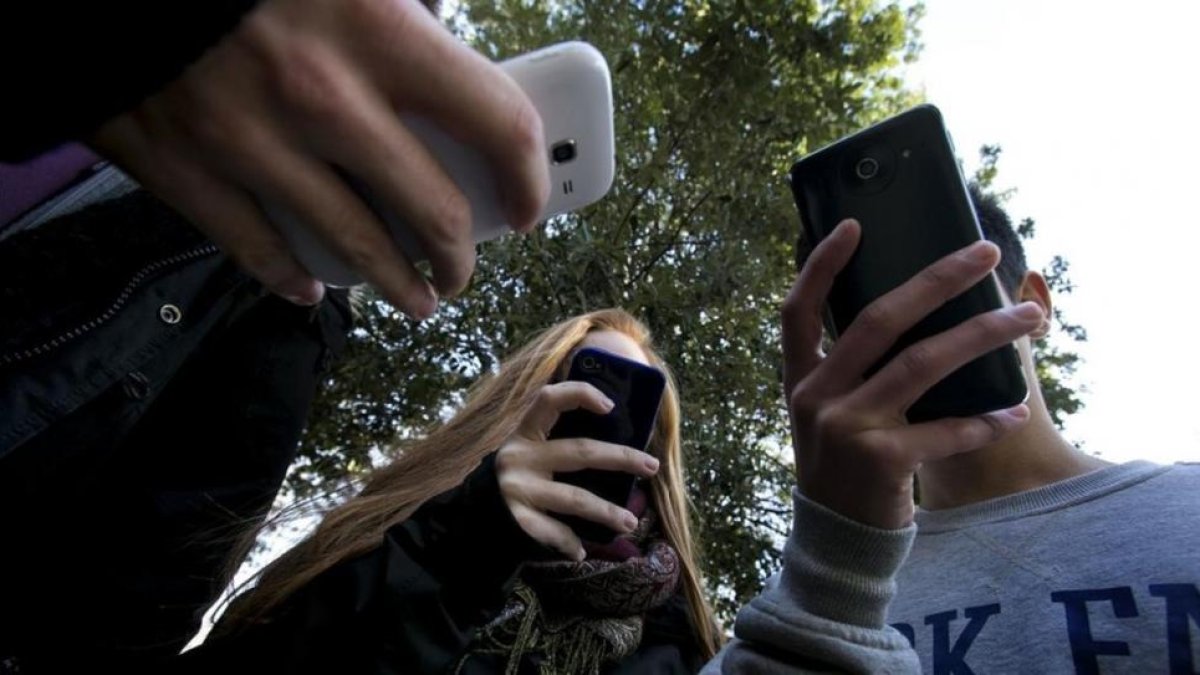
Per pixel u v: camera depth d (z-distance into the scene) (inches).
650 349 76.8
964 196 29.4
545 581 52.2
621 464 43.5
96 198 49.9
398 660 39.9
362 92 15.4
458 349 168.7
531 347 71.1
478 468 44.1
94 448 48.9
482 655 49.0
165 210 52.3
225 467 59.7
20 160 15.1
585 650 50.9
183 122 15.3
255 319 62.1
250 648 43.4
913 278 26.6
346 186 16.9
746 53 186.2
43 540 50.9
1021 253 55.4
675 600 60.5
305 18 14.6
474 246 19.0
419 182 16.6
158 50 13.5
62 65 13.4
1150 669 33.5
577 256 156.6
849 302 29.9
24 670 54.7
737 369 162.9
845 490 28.3
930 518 47.1
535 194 18.5
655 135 186.5
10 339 44.9
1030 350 49.6
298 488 170.4
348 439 178.2
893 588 30.0
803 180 31.8
